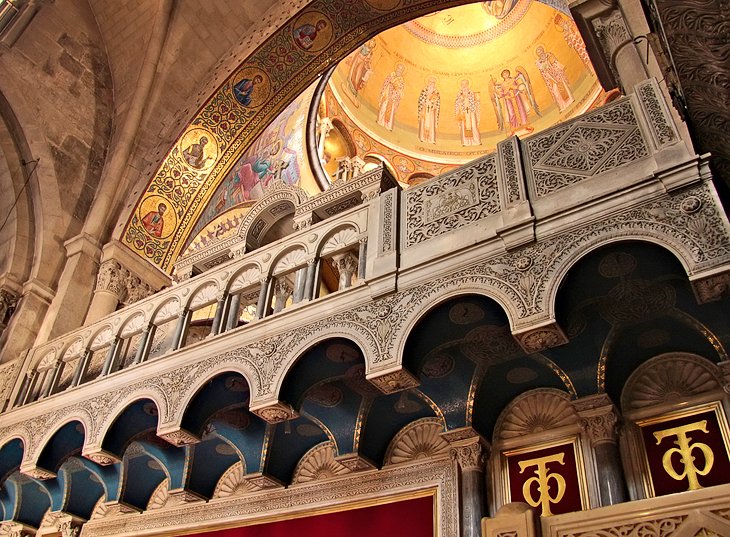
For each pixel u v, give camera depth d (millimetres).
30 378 9477
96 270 11945
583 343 6035
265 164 15703
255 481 7629
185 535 8234
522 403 6703
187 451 8203
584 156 5625
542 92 18016
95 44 13531
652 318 5738
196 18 13445
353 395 6988
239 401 7297
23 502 9820
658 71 6504
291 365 6199
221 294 7602
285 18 13000
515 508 3436
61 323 11016
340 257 7133
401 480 6906
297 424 7527
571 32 16859
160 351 8453
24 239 12148
